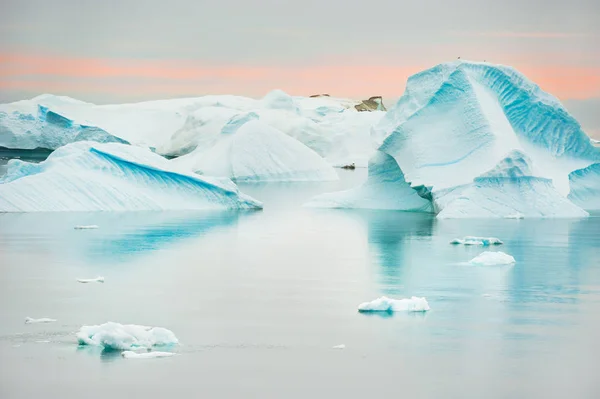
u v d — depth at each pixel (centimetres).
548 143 5153
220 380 1814
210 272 2928
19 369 1867
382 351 2006
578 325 2233
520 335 2139
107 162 5231
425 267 3038
